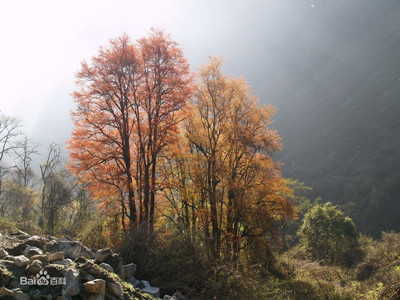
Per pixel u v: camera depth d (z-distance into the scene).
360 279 19.38
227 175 19.50
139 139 17.98
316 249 30.86
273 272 18.41
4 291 5.46
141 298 7.06
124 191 17.69
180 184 19.12
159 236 10.41
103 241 12.31
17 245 7.86
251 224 20.44
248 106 21.52
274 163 21.36
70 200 29.77
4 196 32.44
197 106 20.88
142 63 18.17
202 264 9.43
